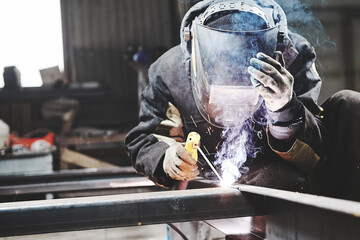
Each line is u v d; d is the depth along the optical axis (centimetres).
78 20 656
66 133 427
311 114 133
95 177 265
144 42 670
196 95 137
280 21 134
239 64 119
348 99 144
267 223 100
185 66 141
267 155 146
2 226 90
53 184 240
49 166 344
